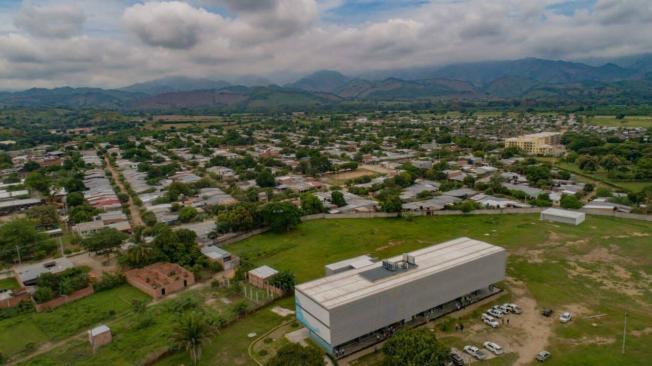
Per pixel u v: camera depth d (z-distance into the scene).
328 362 72.94
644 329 80.25
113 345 79.88
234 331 84.38
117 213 166.38
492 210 160.50
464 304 92.50
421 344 66.38
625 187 188.62
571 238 129.38
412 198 181.88
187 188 198.88
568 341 77.50
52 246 132.38
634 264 109.94
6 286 110.25
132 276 108.88
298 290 82.12
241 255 124.50
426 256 95.94
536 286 100.12
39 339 83.62
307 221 158.88
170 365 74.00
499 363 71.62
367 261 103.94
